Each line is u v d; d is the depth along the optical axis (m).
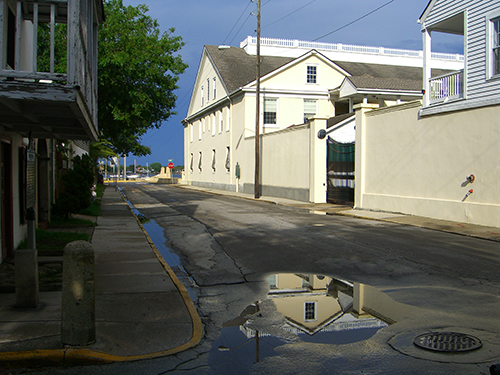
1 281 6.66
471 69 13.52
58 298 6.05
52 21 6.07
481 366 4.05
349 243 10.52
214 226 13.84
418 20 15.73
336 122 25.02
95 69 10.59
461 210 13.82
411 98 29.95
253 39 42.44
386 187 17.45
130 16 20.67
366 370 4.03
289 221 14.95
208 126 42.69
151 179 72.38
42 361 4.16
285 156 25.69
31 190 10.41
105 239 11.21
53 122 7.98
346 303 6.09
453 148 14.20
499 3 12.54
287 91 32.50
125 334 4.89
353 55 44.75
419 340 4.70
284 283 7.21
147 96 20.77
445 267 8.03
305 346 4.64
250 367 4.16
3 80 5.72
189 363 4.27
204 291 6.83
